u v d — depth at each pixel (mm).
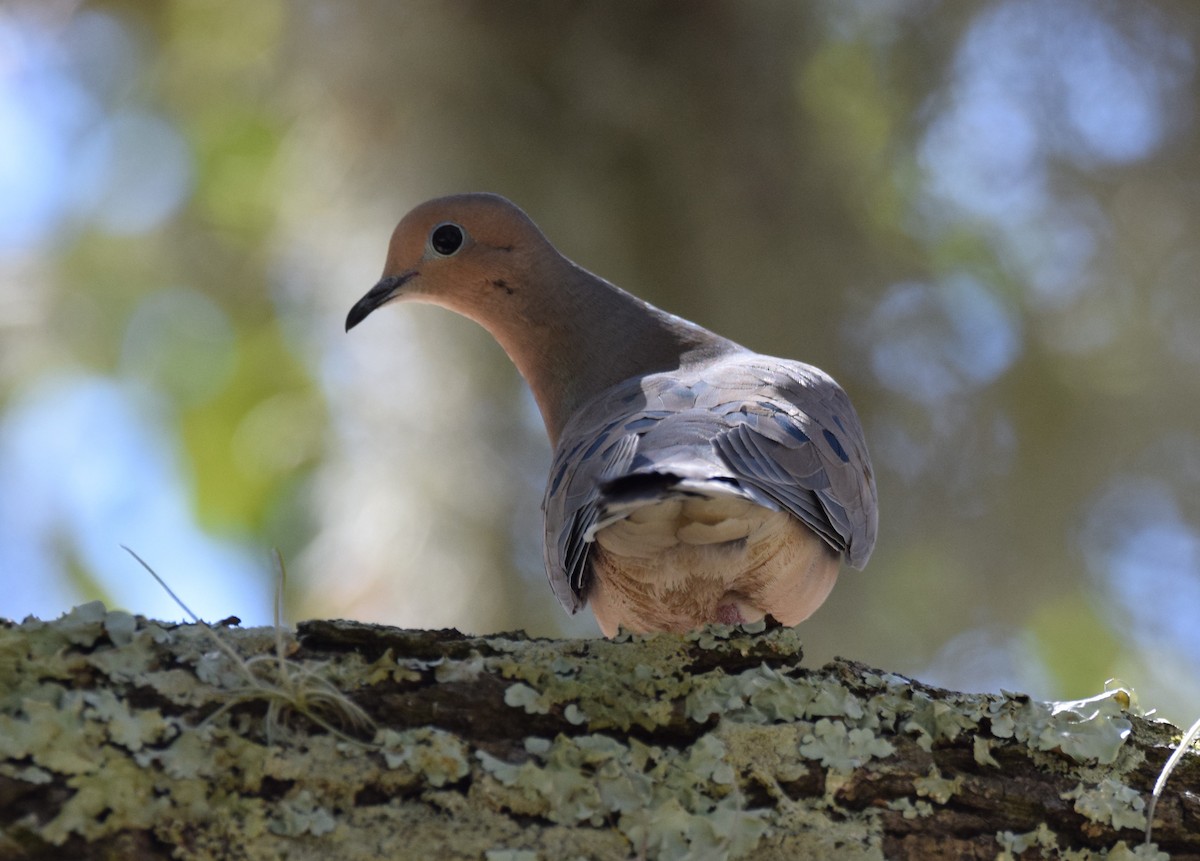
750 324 12805
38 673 5496
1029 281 14625
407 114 12938
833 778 6004
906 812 6023
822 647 13195
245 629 5938
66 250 15594
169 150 15570
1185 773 6324
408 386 12852
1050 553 14062
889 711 6227
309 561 13578
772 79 13172
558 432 9938
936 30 14062
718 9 13117
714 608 7699
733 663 6246
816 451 7789
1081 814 6152
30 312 15445
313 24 13375
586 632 12648
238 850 5371
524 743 5832
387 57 12977
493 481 12672
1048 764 6250
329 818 5492
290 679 5629
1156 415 14227
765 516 7125
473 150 12742
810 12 13461
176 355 15484
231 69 15305
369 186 13047
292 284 14891
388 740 5672
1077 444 14195
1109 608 14539
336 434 13750
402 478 12781
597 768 5793
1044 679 14781
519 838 5613
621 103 12742
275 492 15195
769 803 5934
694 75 12984
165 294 15445
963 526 13875
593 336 9867
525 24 12875
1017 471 14086
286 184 13992
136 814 5289
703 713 6039
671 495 6367
